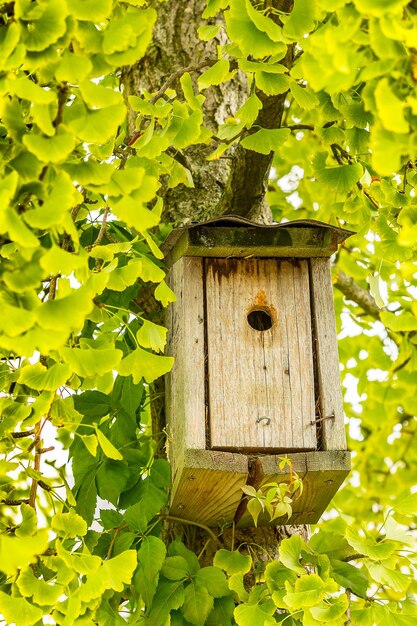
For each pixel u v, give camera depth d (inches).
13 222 79.1
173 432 129.5
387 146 80.1
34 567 113.5
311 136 216.2
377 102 76.4
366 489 234.8
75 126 86.5
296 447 122.9
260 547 128.0
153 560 117.4
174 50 160.7
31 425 113.0
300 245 128.1
